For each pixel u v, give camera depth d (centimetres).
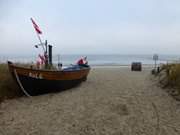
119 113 862
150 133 684
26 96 1190
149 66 3709
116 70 2739
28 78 1145
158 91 1200
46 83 1191
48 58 1474
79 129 721
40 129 729
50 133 697
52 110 915
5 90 1175
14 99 1126
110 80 1672
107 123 765
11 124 779
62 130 717
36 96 1188
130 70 2738
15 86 1227
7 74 1281
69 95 1164
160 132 690
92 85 1445
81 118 814
